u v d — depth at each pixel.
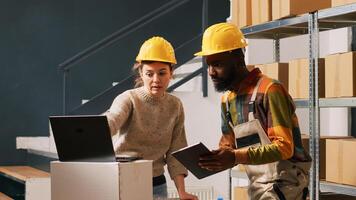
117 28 8.27
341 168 3.92
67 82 6.84
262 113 2.76
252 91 2.79
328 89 4.01
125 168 2.69
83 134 2.74
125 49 8.36
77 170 2.77
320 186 4.01
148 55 3.27
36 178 6.08
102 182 2.71
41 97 7.89
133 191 2.73
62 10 8.01
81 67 8.14
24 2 7.85
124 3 8.31
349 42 4.75
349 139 4.01
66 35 8.02
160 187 3.43
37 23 7.90
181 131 3.49
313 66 4.07
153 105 3.35
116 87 7.10
